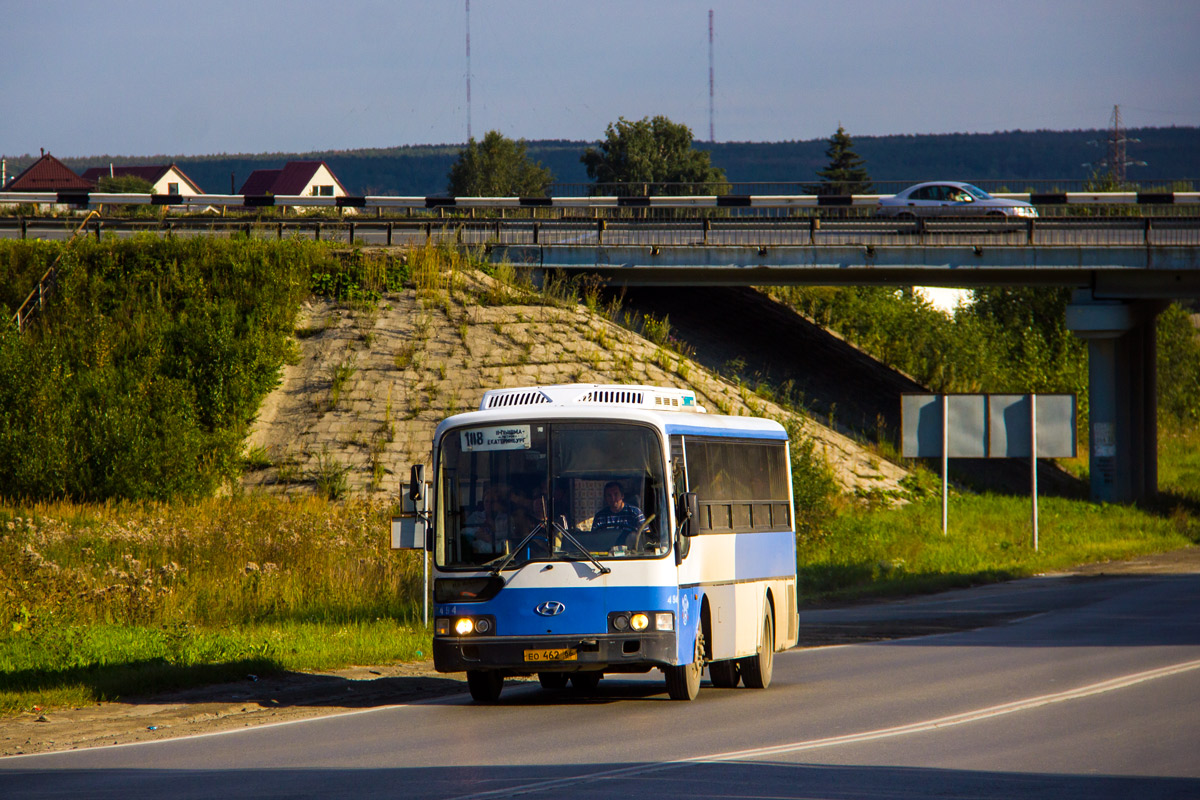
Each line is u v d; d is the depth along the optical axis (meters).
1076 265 121.06
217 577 61.72
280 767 26.94
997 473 136.00
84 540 69.94
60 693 37.44
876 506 108.44
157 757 28.78
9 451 92.25
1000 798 22.66
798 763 26.25
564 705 36.81
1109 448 128.75
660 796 22.89
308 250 119.69
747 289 161.50
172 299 114.19
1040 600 70.69
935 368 165.38
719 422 41.22
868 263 122.69
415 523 36.59
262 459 99.31
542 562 35.19
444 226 129.50
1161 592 73.81
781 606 44.72
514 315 117.75
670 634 35.12
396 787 24.19
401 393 106.62
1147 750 27.55
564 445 36.09
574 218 127.81
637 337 121.31
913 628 59.28
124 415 95.00
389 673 44.59
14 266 116.81
